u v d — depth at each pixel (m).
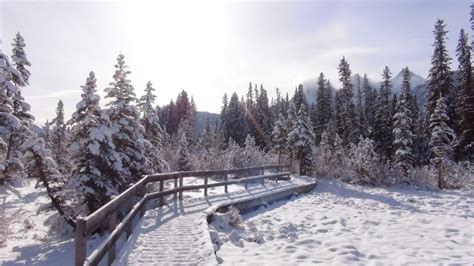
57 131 34.38
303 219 12.55
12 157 17.22
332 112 50.09
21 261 9.44
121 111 14.96
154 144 22.80
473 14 23.25
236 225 11.08
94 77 13.41
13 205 18.20
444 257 7.62
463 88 30.64
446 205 15.36
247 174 25.75
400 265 7.11
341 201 17.05
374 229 10.66
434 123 22.97
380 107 36.19
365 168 23.89
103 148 13.17
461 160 28.47
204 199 13.90
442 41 35.06
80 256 4.48
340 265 7.14
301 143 27.48
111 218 6.35
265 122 60.44
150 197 10.94
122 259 6.45
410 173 24.34
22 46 21.47
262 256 7.80
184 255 6.87
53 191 13.48
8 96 17.22
